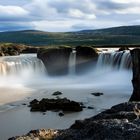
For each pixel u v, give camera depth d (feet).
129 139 53.01
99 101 200.64
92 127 58.90
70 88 256.32
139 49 200.75
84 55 326.65
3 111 175.63
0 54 400.06
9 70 307.99
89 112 171.22
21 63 317.83
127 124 57.16
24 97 217.97
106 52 325.62
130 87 256.93
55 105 176.76
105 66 311.68
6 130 142.31
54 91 241.96
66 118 159.22
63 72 331.16
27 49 435.53
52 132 68.23
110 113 71.56
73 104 174.91
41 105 176.96
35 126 147.43
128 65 286.66
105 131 56.03
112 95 221.25
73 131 63.67
